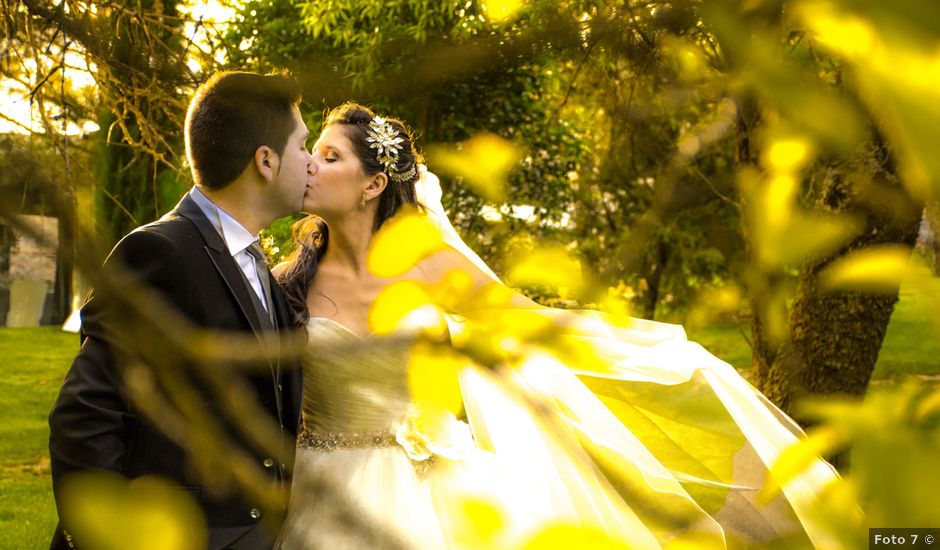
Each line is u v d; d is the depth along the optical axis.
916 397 0.25
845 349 3.74
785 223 0.31
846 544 0.24
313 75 0.48
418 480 2.46
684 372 2.67
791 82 0.26
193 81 1.81
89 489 0.33
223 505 1.90
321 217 2.62
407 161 2.64
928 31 0.19
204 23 2.55
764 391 3.87
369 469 2.46
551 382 2.60
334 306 2.58
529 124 5.07
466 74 0.46
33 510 5.15
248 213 2.16
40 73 2.41
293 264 2.64
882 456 0.22
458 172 0.41
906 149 0.20
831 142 0.26
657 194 0.42
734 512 2.43
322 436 2.54
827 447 0.28
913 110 0.19
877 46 0.20
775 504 2.24
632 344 2.72
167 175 2.71
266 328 2.13
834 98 0.26
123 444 1.87
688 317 0.53
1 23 2.47
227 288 2.08
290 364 2.03
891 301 3.73
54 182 0.34
